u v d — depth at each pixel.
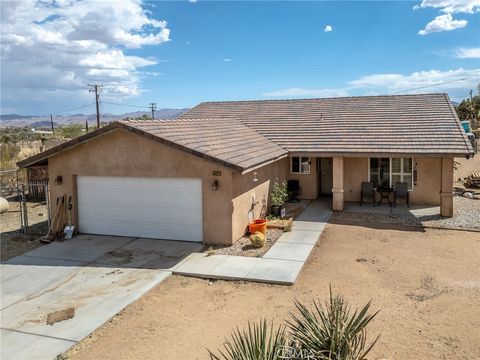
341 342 5.84
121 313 9.67
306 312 6.59
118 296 10.48
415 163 20.44
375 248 14.00
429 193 20.36
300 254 13.23
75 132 64.19
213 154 13.80
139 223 15.26
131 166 14.99
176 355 7.86
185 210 14.65
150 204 15.04
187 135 15.40
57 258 13.37
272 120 23.88
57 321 9.30
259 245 13.91
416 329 8.47
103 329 8.96
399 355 7.52
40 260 13.23
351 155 18.48
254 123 23.73
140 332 8.79
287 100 27.03
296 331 6.64
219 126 20.05
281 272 11.70
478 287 10.59
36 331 8.89
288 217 18.08
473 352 7.62
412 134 19.12
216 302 10.15
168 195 14.78
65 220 15.90
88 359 7.84
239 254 13.31
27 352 8.12
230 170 13.83
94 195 15.71
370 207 20.09
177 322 9.18
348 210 19.52
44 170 23.44
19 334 8.80
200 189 14.38
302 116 23.83
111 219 15.60
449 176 17.73
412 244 14.38
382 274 11.66
